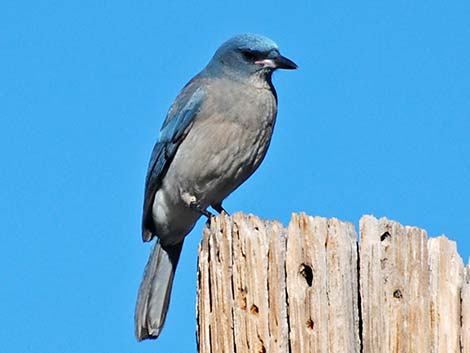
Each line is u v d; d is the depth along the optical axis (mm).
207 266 11258
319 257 10094
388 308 10047
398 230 10195
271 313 10312
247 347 10477
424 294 10125
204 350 11156
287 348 10180
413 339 10031
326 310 10008
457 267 10234
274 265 10336
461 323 10102
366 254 10102
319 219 10172
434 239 10305
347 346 9922
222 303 10852
